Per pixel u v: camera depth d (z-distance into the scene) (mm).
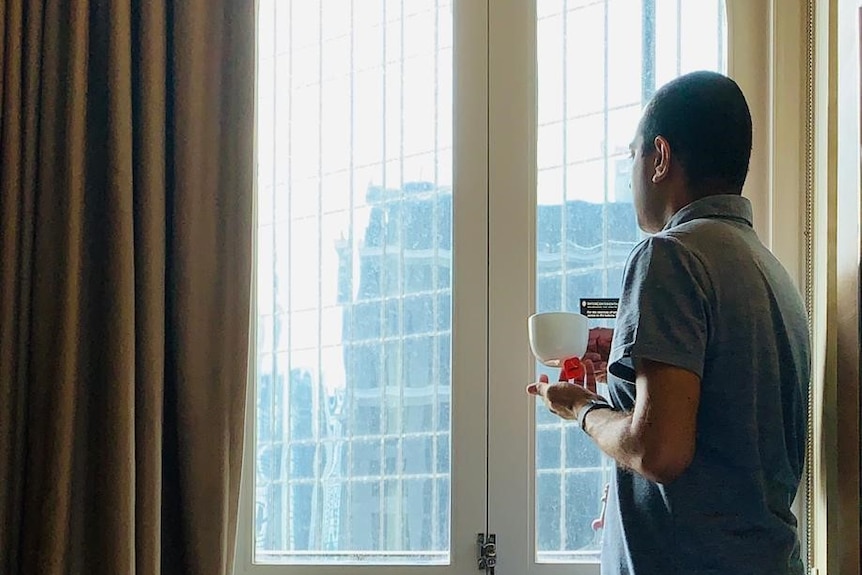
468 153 1772
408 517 1788
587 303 1747
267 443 1816
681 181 1256
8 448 1543
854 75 1363
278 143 1825
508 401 1751
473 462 1752
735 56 1724
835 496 1415
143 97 1561
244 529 1788
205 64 1594
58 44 1577
